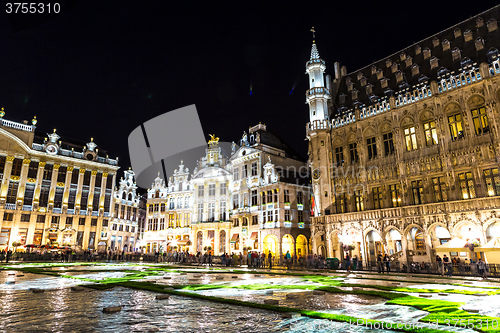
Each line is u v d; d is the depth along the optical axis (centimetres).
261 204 4925
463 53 3569
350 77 4859
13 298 1155
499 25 3459
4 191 5516
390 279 2056
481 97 3077
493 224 2839
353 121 4081
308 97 4638
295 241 4706
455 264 2544
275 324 802
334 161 4222
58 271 2464
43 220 5872
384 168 3669
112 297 1206
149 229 6981
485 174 2944
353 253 3769
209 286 1570
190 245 5966
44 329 727
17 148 5756
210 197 5909
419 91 3512
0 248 5341
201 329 753
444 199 3178
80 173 6462
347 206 4000
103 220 6744
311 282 1838
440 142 3231
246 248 4969
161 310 971
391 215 3438
